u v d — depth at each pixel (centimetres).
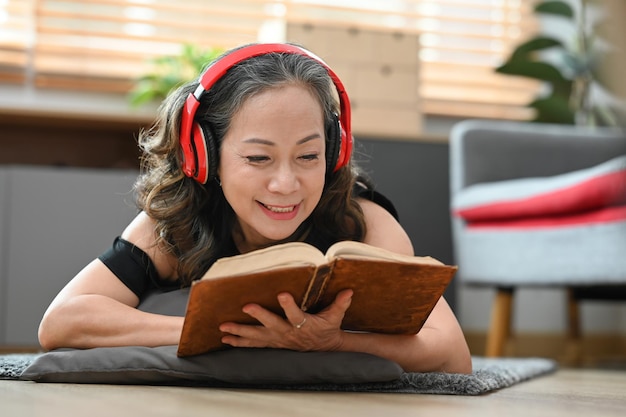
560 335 420
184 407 99
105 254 155
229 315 121
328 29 357
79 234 311
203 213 153
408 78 364
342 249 117
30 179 309
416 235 342
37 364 139
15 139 351
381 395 126
